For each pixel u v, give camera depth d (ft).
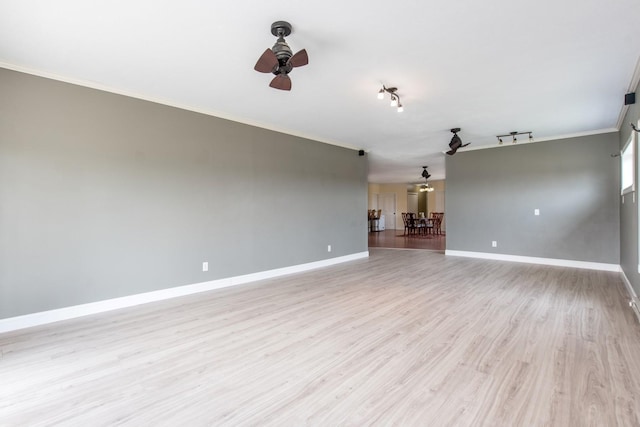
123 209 11.89
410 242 33.53
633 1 6.85
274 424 5.41
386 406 5.88
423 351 8.09
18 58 9.46
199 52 9.17
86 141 11.11
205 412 5.75
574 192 18.89
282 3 6.93
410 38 8.39
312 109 14.25
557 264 19.45
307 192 19.07
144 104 12.45
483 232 22.35
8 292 9.68
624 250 15.62
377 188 52.21
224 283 14.85
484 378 6.80
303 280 16.12
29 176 10.05
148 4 6.95
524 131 18.24
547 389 6.36
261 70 8.41
